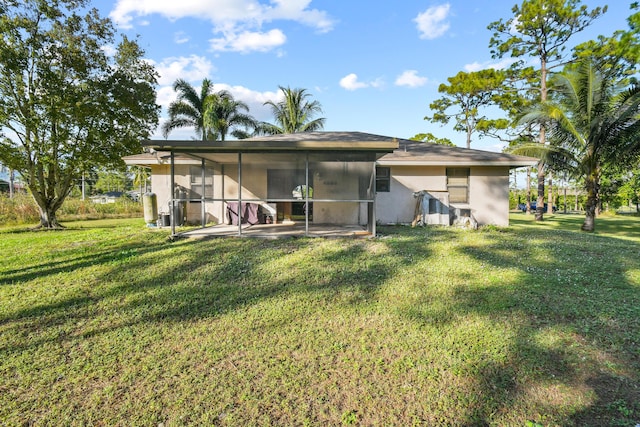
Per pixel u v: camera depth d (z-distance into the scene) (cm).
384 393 248
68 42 1209
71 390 256
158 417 226
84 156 1262
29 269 580
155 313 398
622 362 280
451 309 397
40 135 1212
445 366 280
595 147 1185
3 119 1127
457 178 1178
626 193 2447
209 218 1142
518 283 483
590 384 253
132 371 279
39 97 1177
